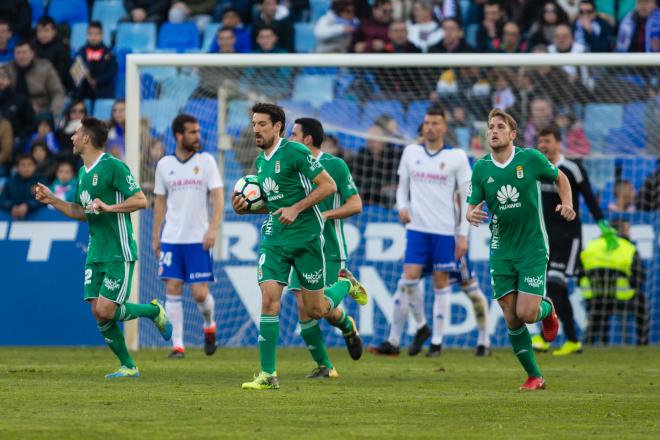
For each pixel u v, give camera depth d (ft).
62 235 155.74
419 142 138.92
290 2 207.51
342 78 180.34
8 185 157.48
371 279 156.76
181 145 133.18
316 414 71.20
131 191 95.96
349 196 102.68
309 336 102.01
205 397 81.41
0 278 155.22
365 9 204.95
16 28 203.10
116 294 96.94
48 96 189.26
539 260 89.35
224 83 166.09
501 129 88.84
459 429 64.13
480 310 137.80
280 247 88.28
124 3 208.64
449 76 179.22
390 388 91.25
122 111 182.50
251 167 164.96
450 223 134.82
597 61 151.02
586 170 153.17
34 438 58.75
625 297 157.99
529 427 65.36
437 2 202.59
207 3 210.59
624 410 74.84
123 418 67.92
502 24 195.83
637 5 196.95
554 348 153.38
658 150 172.35
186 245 132.77
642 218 161.27
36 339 154.30
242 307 155.84
